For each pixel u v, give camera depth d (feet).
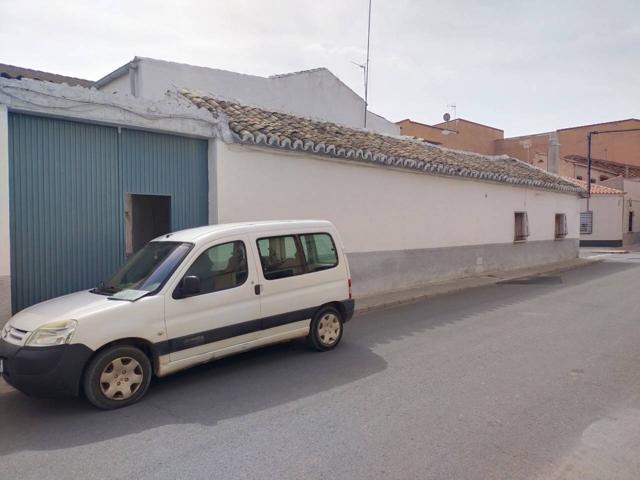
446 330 24.91
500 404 14.69
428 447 11.98
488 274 48.44
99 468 11.32
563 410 14.20
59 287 22.67
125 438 12.89
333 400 15.26
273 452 11.89
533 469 10.91
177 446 12.34
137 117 24.20
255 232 19.36
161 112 24.99
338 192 33.71
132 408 14.96
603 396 15.31
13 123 21.13
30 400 15.88
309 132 33.27
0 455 12.10
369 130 44.60
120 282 17.89
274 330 19.25
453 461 11.28
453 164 44.11
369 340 23.12
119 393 15.07
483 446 12.00
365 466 11.12
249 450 12.02
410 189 39.55
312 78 56.24
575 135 141.79
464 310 30.71
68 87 21.91
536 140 124.47
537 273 50.96
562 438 12.42
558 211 62.85
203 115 26.68
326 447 12.09
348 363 19.29
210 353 17.30
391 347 21.68
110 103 23.18
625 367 18.31
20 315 16.40
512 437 12.48
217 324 17.42
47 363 14.08
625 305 31.89
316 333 20.83
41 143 22.00
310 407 14.73
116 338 15.02
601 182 114.11
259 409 14.67
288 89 53.21
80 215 23.27
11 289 21.12
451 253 44.19
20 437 13.12
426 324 26.58
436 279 42.45
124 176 24.72
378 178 36.65
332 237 22.09
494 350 20.84
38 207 21.95
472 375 17.48
